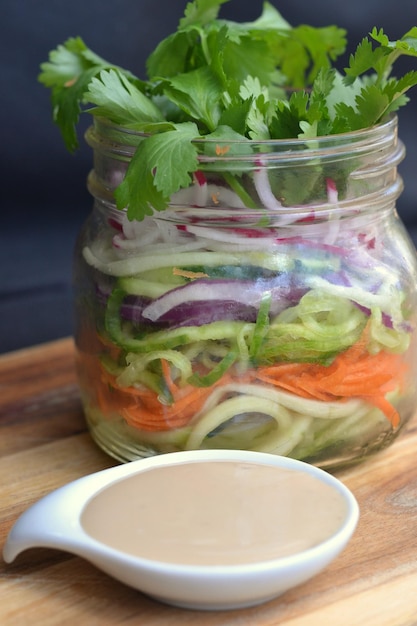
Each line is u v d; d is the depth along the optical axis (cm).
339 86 41
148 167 37
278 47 46
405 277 41
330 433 40
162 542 34
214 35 41
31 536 36
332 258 39
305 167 38
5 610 35
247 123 39
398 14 67
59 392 48
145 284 39
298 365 39
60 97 43
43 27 64
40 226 67
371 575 36
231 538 35
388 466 42
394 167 41
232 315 38
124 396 40
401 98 40
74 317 43
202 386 39
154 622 35
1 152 66
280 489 36
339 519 35
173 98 40
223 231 38
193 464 38
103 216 42
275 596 35
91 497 37
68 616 35
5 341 61
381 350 40
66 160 67
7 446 44
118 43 65
